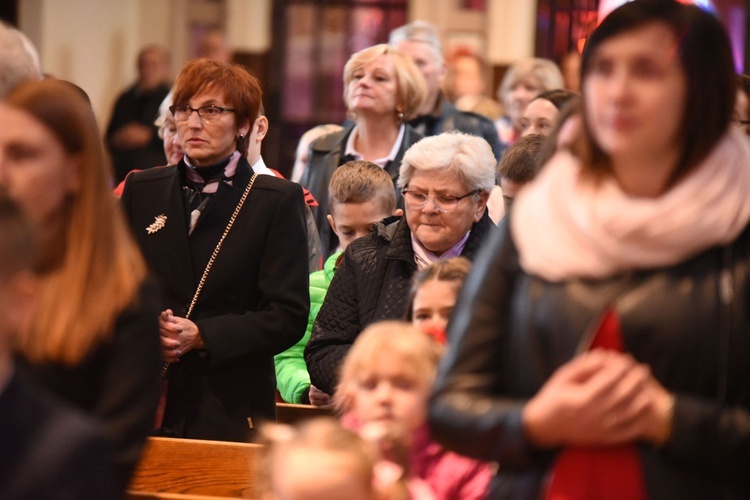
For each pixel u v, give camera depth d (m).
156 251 5.77
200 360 5.74
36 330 3.44
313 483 3.08
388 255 5.88
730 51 3.08
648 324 2.93
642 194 3.07
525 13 16.95
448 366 3.16
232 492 5.41
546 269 3.04
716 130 3.03
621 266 2.99
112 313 3.49
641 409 2.85
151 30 18.19
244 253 5.80
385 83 8.53
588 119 3.13
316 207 8.65
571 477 2.98
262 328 5.70
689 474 2.93
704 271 2.96
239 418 5.75
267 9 18.00
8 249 2.62
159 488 5.44
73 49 17.06
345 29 18.09
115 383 3.47
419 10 17.78
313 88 18.19
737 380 2.94
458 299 3.32
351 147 8.75
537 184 3.22
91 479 2.68
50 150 3.44
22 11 16.34
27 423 2.68
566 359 2.98
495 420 2.99
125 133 14.72
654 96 2.99
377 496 3.18
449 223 5.75
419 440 4.05
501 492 3.13
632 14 3.06
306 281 5.92
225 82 5.87
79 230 3.52
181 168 5.92
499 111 12.84
